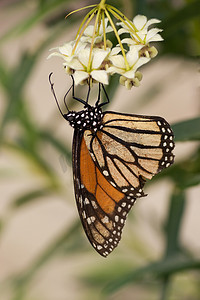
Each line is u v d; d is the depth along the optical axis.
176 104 1.43
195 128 0.48
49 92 1.67
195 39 0.54
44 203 1.41
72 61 0.44
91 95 0.57
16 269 1.22
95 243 0.47
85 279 0.70
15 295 0.61
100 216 0.47
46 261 0.59
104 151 0.47
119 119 0.47
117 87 0.50
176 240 0.54
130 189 0.47
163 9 0.53
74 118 0.47
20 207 0.62
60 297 1.10
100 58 0.44
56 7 0.52
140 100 0.61
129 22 0.45
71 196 0.62
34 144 0.61
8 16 0.57
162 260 0.54
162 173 0.54
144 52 0.45
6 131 0.57
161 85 0.61
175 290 0.67
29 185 1.38
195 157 0.54
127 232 0.64
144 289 0.68
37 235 1.32
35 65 0.54
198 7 0.49
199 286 0.67
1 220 0.62
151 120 0.46
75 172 0.47
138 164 0.46
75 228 0.59
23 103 0.61
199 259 0.54
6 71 0.59
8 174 0.62
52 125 0.62
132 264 0.70
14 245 1.30
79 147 0.48
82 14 0.54
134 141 0.46
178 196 0.55
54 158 0.62
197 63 0.49
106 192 0.47
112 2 0.50
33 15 0.52
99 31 0.45
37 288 1.12
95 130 0.47
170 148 0.46
